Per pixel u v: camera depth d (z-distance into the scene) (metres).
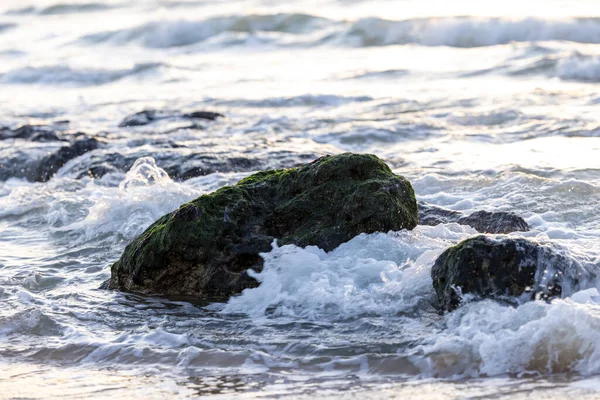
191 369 22.33
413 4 152.00
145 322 26.11
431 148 56.97
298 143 60.88
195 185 48.06
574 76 91.31
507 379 20.23
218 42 140.75
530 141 56.38
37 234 39.91
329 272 27.23
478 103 75.44
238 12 156.12
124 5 181.38
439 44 131.00
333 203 29.09
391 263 27.16
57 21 177.38
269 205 29.56
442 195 40.56
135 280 29.02
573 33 125.88
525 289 23.62
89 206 43.44
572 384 19.64
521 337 21.08
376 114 73.25
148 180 44.78
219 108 83.88
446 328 23.12
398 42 133.00
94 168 54.16
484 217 33.03
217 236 28.36
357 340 23.22
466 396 19.27
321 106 81.38
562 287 23.70
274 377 21.38
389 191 28.86
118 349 23.86
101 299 28.64
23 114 89.38
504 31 128.62
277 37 140.25
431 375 20.86
